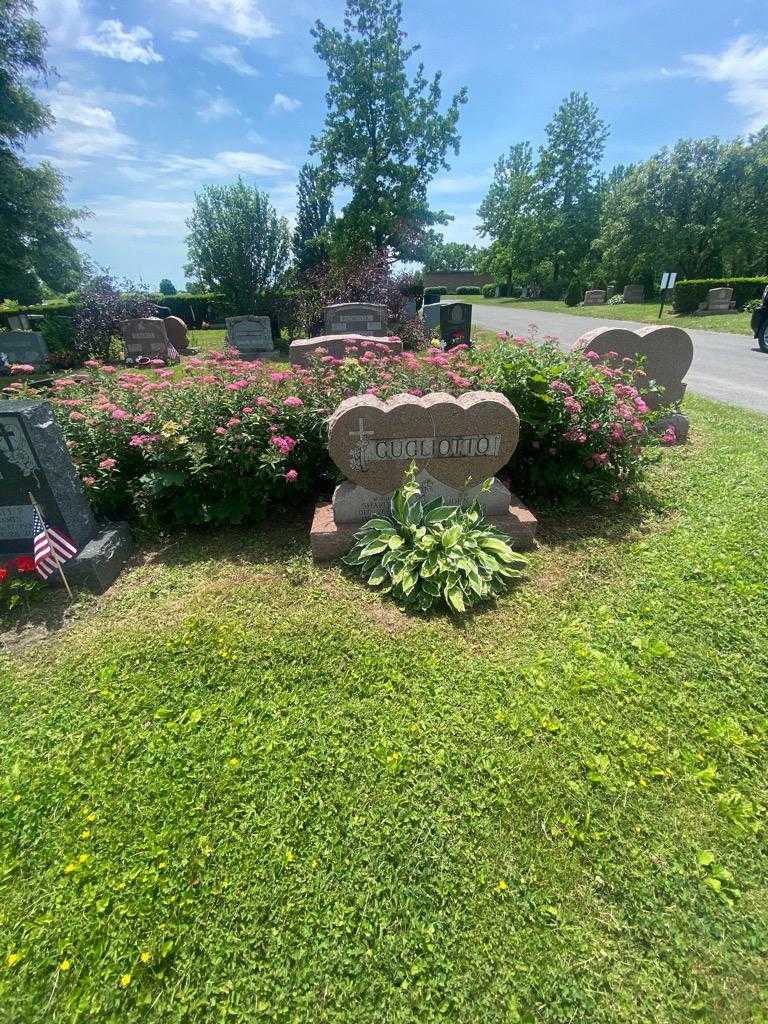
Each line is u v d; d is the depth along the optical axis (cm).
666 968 174
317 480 515
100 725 272
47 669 315
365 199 2631
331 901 193
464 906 191
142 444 445
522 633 332
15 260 2233
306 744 256
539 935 183
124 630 345
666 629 323
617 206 3350
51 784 241
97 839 217
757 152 2931
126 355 1603
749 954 177
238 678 300
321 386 522
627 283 3750
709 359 1254
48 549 360
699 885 195
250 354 1712
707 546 405
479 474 436
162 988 174
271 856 208
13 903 197
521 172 4769
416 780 237
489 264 5397
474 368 531
